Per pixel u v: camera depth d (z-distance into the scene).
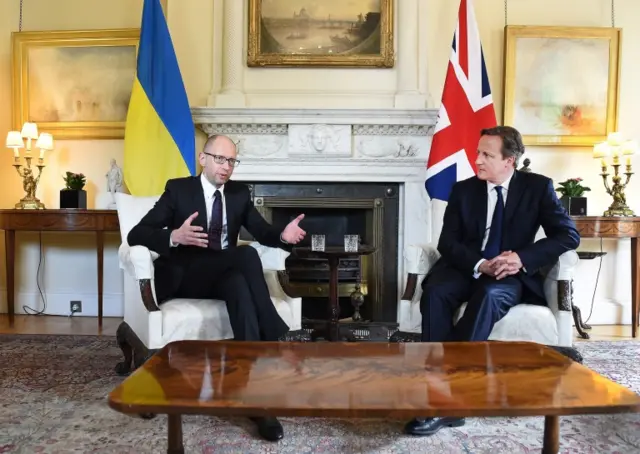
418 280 2.33
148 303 1.98
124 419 1.88
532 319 2.01
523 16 3.81
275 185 3.72
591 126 3.78
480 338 1.92
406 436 1.74
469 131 3.31
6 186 3.96
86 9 3.94
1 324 3.61
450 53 3.54
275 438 1.69
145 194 3.32
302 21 3.70
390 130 3.59
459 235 2.31
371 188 3.71
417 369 1.28
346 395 1.07
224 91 3.65
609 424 1.86
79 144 3.95
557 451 1.33
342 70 3.71
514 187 2.26
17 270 3.98
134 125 3.34
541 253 2.04
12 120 3.94
